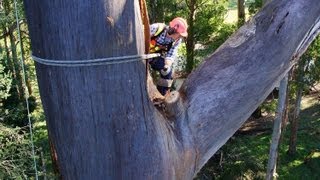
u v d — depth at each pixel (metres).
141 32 1.82
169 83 2.56
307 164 17.02
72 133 1.83
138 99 1.82
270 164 13.10
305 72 16.09
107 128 1.80
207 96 1.98
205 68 2.02
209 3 16.75
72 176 1.94
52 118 1.88
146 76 1.89
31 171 10.27
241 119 2.09
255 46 1.94
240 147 14.66
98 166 1.86
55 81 1.78
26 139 9.93
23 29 16.19
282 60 1.97
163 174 1.93
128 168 1.86
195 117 1.99
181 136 1.99
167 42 2.60
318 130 18.95
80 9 1.66
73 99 1.77
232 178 13.27
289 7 1.91
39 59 1.80
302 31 1.93
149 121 1.87
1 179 9.23
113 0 1.68
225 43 2.05
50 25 1.71
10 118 11.83
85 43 1.69
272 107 18.73
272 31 1.92
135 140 1.84
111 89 1.76
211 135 2.04
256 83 1.97
